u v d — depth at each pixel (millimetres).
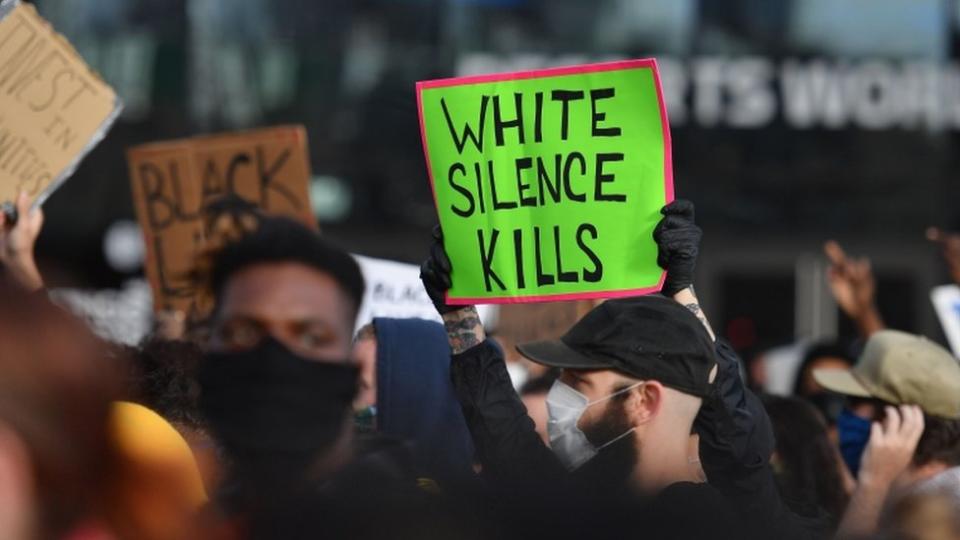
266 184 15805
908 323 40281
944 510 7520
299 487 7871
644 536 8414
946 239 18594
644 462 9633
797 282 40312
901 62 40094
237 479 7934
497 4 40188
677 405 9680
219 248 8266
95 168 40094
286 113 40469
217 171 15906
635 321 9766
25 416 5207
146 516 5562
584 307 14844
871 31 40125
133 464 5551
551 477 9062
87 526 5391
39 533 5266
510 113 9984
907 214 40250
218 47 40438
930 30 40062
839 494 13266
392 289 16109
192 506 6164
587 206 9859
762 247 40344
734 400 10227
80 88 13461
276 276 7996
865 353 13383
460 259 10023
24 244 13203
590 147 9852
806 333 40062
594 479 9258
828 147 40250
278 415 7922
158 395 9594
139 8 40219
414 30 40375
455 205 10062
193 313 12164
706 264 40438
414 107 40500
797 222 40344
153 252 16078
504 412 9633
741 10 40188
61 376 5289
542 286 9930
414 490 7988
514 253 9969
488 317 16547
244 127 40531
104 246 39844
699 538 8414
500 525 8438
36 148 13383
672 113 40156
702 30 40094
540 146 9938
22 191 13320
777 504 10266
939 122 40094
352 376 8102
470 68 40312
